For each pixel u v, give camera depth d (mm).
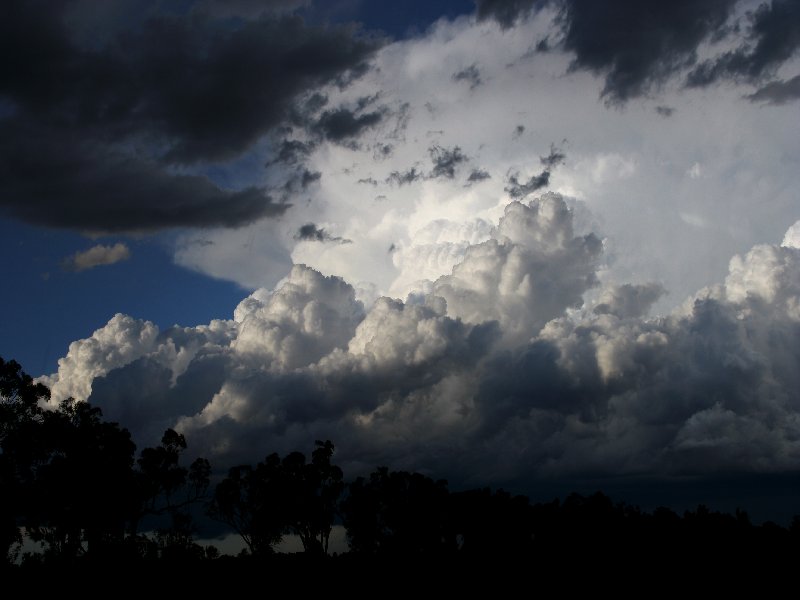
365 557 101812
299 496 105625
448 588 88250
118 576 78438
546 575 92500
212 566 87375
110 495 84688
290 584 86250
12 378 79750
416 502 109000
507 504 106562
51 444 81875
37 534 81500
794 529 96188
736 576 85938
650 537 95562
